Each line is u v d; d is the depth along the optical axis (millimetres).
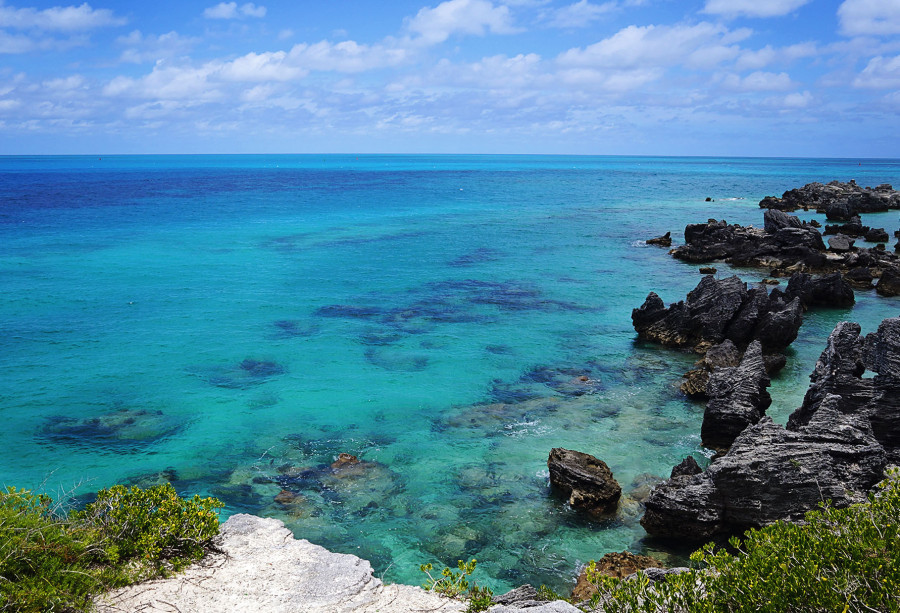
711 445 25484
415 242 76438
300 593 11062
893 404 20656
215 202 123062
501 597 13773
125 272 58094
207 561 11945
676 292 51719
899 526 9477
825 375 22938
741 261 61781
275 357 36031
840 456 19250
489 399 30391
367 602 11055
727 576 8922
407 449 25453
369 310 46031
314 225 90562
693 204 120625
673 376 33406
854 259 57500
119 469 23844
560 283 54969
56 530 10922
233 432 26906
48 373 33219
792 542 9430
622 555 18078
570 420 28047
